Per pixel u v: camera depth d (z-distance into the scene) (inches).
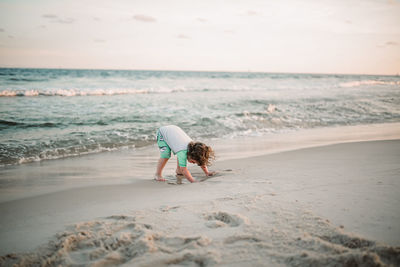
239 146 273.0
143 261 71.4
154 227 90.4
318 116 479.2
